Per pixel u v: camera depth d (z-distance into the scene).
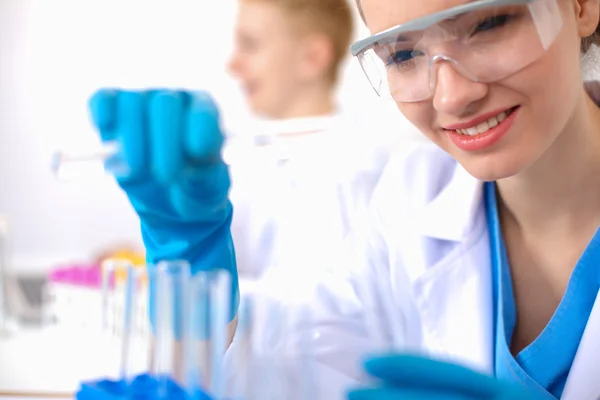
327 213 1.59
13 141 3.59
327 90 2.56
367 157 1.72
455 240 1.37
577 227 1.25
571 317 1.17
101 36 3.57
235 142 1.06
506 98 0.99
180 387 0.90
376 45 1.08
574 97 1.05
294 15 2.45
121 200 3.52
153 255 1.09
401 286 1.46
